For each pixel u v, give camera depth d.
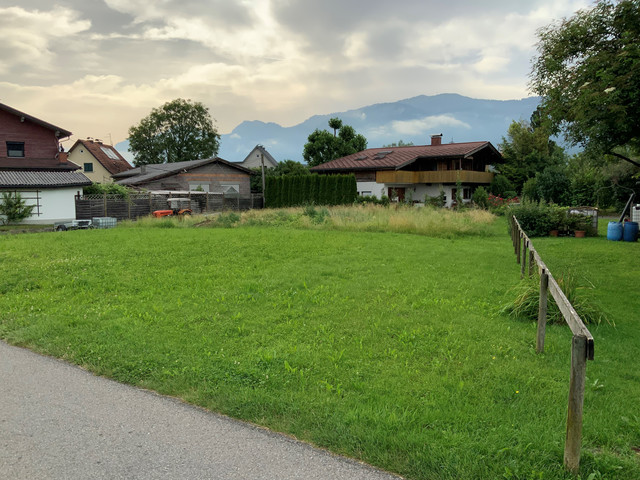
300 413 3.96
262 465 3.28
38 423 3.84
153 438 3.62
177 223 22.69
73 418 3.93
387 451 3.40
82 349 5.48
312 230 19.28
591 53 10.22
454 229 18.78
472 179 37.47
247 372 4.76
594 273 11.08
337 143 51.00
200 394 4.33
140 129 65.81
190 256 11.98
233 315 6.84
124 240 14.95
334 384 4.55
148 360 5.13
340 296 8.12
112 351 5.39
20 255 11.67
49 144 31.89
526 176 42.22
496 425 3.77
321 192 36.31
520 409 4.05
